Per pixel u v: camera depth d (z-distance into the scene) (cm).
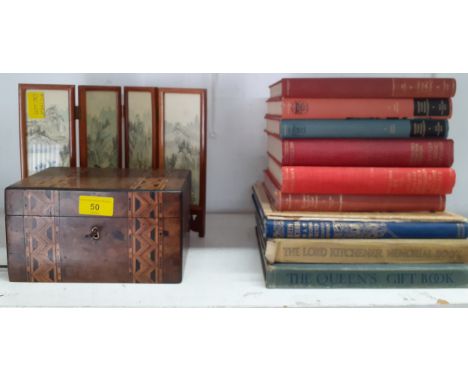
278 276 117
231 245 149
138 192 117
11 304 107
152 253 119
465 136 176
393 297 113
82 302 108
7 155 176
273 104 144
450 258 119
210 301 110
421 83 121
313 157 122
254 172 182
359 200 124
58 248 118
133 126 151
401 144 122
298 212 123
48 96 147
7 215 117
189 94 148
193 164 151
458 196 180
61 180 127
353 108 122
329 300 111
